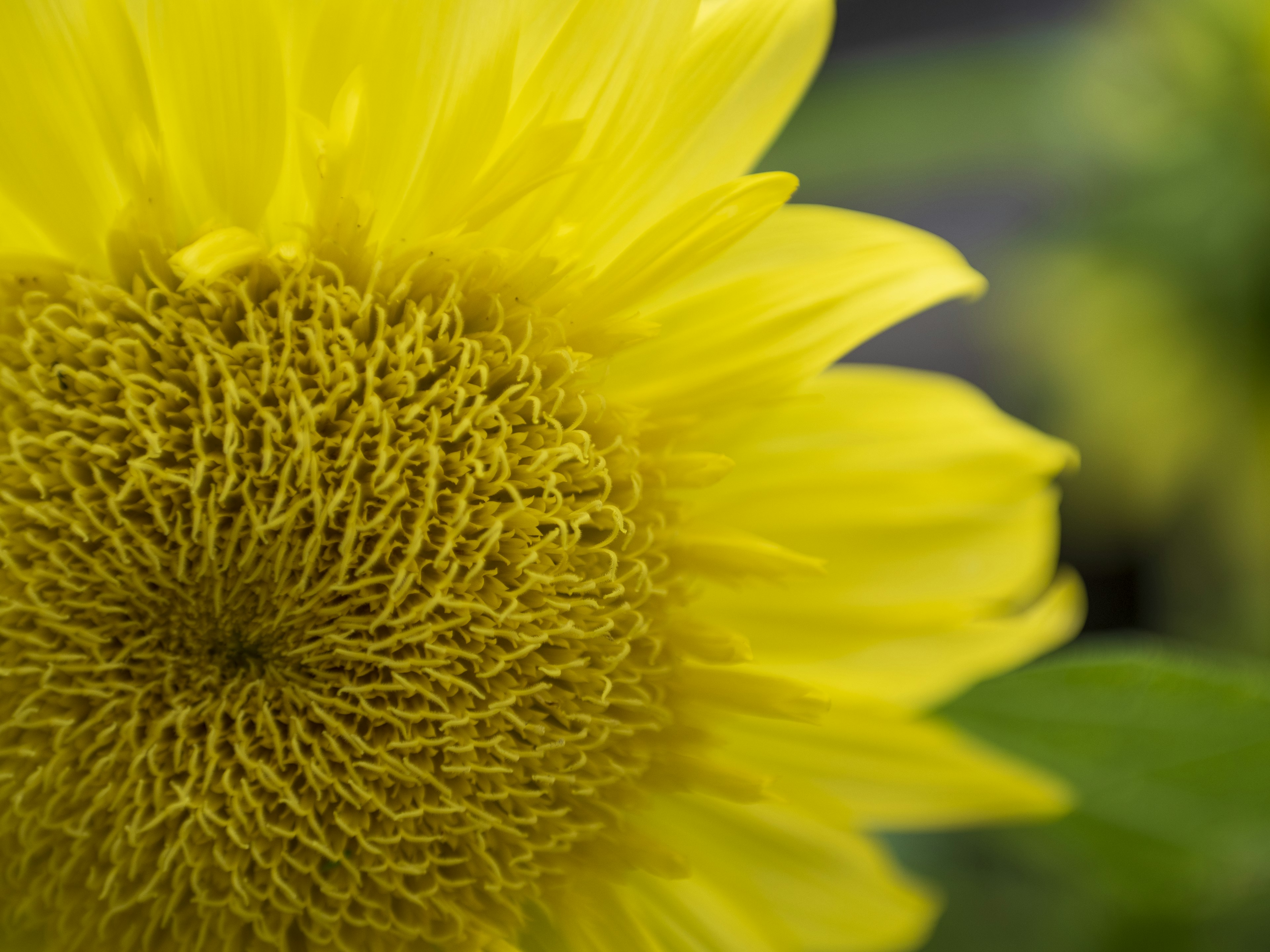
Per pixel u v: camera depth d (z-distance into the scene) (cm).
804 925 29
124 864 27
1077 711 29
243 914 27
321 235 26
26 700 27
